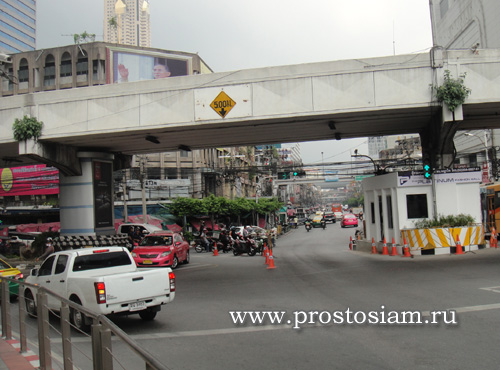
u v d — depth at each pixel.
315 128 20.17
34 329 8.76
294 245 34.25
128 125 18.19
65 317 5.14
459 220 19.39
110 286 8.05
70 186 22.36
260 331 7.87
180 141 21.98
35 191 45.59
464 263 15.83
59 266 9.35
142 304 8.48
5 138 19.41
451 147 19.58
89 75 58.12
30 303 9.42
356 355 6.18
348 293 11.20
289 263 20.22
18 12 85.06
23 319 6.90
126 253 9.98
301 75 16.98
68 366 5.11
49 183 45.47
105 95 18.47
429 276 13.41
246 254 28.05
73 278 8.65
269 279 15.03
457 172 19.77
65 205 22.39
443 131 17.73
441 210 19.75
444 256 18.20
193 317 9.41
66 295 8.80
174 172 50.19
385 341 6.82
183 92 17.77
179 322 8.98
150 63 58.62
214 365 6.03
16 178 46.00
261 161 79.38
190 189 49.94
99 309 7.88
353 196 170.50
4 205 43.56
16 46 84.12
